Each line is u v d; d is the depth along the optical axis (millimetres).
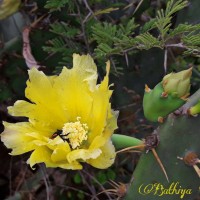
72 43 419
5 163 498
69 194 484
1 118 495
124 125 475
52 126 311
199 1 412
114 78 454
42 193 475
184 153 286
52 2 377
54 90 302
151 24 378
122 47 374
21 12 435
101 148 283
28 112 302
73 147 299
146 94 286
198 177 295
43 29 429
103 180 468
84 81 300
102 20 457
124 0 450
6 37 468
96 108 293
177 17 427
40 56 439
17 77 467
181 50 443
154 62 454
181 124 282
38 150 284
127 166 487
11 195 473
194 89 483
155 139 289
